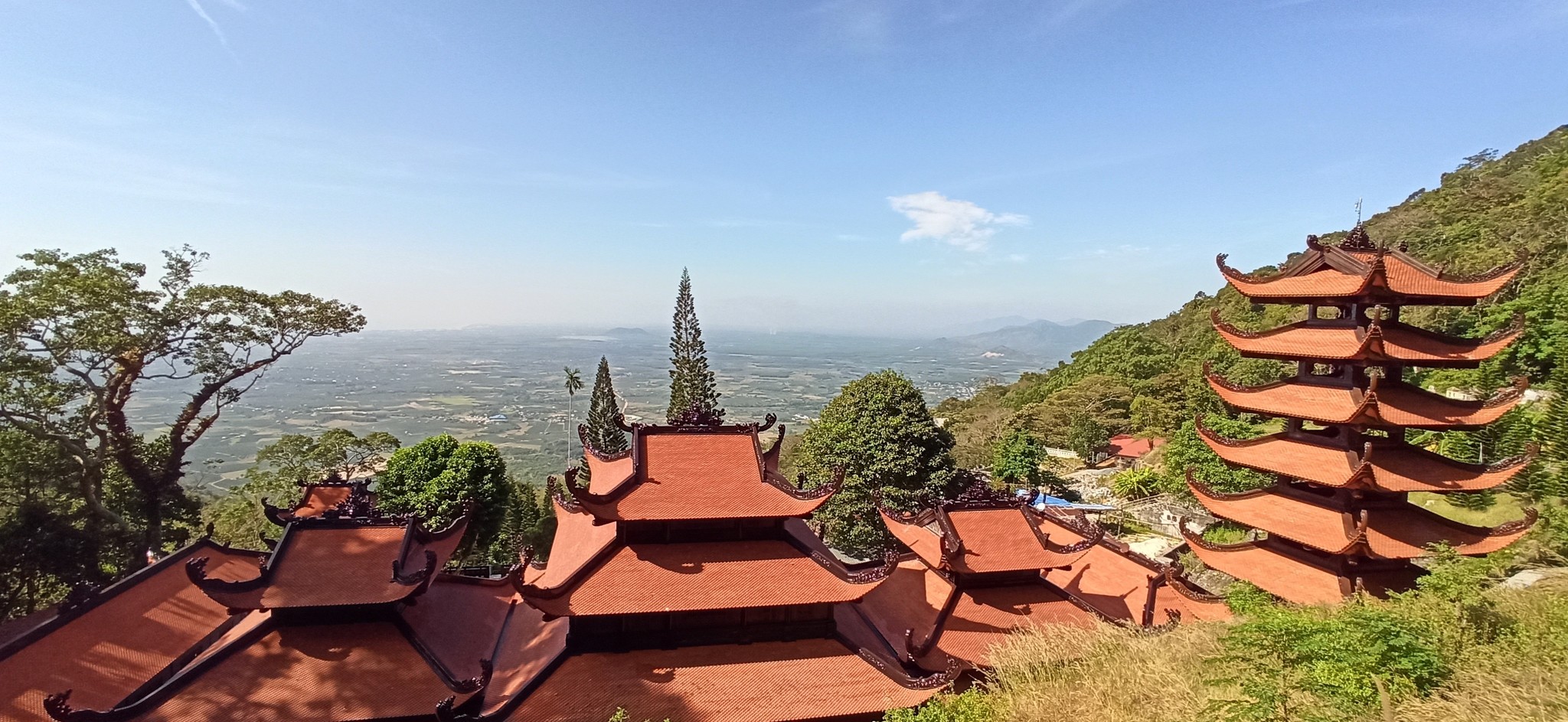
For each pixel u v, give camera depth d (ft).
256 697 63.52
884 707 65.92
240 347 151.33
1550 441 114.21
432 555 71.61
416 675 67.92
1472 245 236.43
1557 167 256.11
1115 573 90.02
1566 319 145.89
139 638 74.02
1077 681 58.23
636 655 69.82
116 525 121.90
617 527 72.38
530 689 65.36
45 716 60.95
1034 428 278.26
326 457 166.81
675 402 171.63
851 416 164.04
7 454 111.34
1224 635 58.08
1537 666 45.03
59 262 117.60
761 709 65.21
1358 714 41.60
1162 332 375.66
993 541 81.66
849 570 78.54
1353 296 71.87
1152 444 241.14
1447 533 72.74
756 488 75.87
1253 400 82.07
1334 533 72.84
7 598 102.53
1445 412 71.77
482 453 156.87
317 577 71.05
